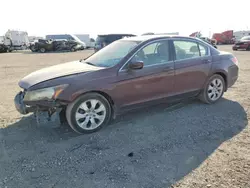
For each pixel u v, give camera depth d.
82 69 3.91
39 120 3.65
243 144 3.38
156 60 4.30
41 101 3.53
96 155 3.17
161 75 4.26
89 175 2.75
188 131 3.83
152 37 4.46
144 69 4.10
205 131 3.81
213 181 2.58
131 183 2.59
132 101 4.08
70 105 3.63
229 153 3.14
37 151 3.29
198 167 2.85
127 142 3.51
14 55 23.56
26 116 4.62
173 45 4.53
